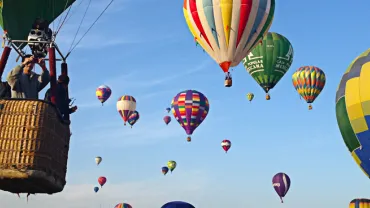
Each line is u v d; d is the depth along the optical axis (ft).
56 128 18.65
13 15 20.90
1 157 17.20
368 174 68.69
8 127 17.40
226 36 65.77
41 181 17.79
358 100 67.72
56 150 18.74
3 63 19.48
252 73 99.04
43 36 20.24
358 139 67.82
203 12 65.67
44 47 20.34
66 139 19.97
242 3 64.54
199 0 66.44
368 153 67.15
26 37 21.54
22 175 17.03
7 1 20.47
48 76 20.27
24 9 21.06
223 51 66.95
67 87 20.98
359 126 67.46
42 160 17.60
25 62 19.48
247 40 66.54
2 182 17.94
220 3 64.64
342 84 71.61
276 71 97.25
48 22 22.06
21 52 20.75
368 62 69.67
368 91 67.00
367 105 66.69
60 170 19.33
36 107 17.72
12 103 17.69
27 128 17.48
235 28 65.31
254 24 65.72
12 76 19.15
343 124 69.97
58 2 21.70
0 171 16.99
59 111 18.93
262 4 65.46
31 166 17.30
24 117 17.54
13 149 17.29
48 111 17.97
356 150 68.59
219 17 65.00
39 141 17.56
